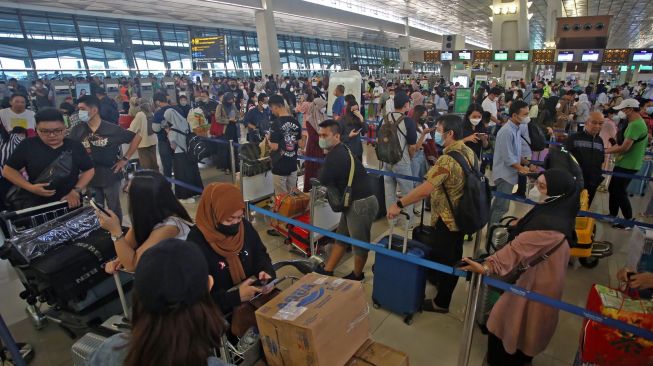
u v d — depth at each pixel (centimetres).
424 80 2153
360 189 307
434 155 513
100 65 1884
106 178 386
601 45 2105
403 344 270
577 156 418
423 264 235
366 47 4069
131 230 203
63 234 260
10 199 307
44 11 1675
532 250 205
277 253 403
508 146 377
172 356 75
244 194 479
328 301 164
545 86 1470
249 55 2717
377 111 1155
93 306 259
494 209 400
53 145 302
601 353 192
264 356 176
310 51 3222
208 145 600
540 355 262
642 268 254
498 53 2211
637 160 436
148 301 76
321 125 307
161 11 1928
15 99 466
